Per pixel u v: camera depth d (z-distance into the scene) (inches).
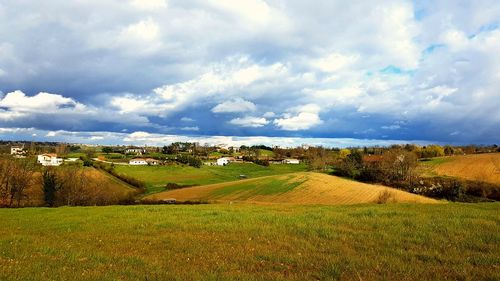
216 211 1080.2
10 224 954.1
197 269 473.7
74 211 1241.4
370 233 681.6
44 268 474.6
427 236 642.2
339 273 447.5
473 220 764.6
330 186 3019.2
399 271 456.1
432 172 4207.7
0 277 427.5
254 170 6589.6
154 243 652.7
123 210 1214.9
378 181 4343.0
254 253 560.4
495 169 3949.3
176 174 5585.6
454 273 443.2
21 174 2878.9
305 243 621.0
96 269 474.0
